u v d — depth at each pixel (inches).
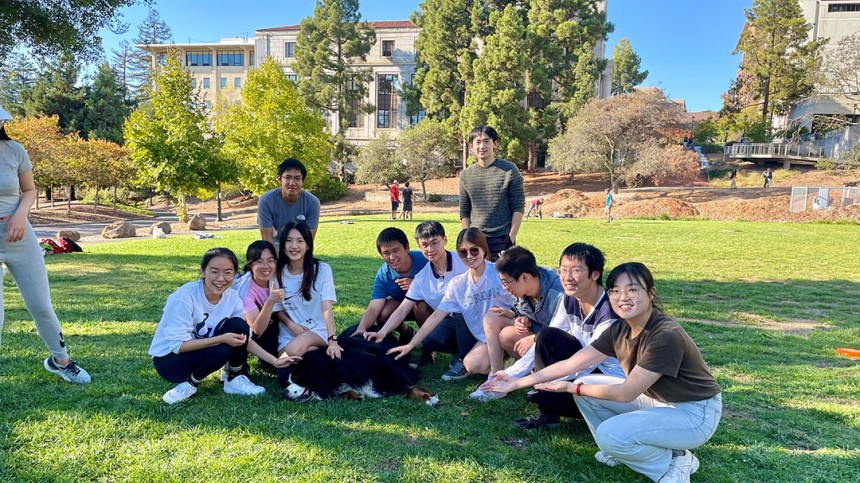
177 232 772.0
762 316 251.1
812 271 379.9
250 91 1039.6
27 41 357.7
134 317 221.0
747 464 109.7
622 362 106.6
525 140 1441.9
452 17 1528.1
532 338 140.9
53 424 118.8
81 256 410.0
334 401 137.6
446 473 103.6
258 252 151.5
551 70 1540.4
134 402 132.6
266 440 114.9
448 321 169.3
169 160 869.2
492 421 129.9
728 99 2132.1
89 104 1802.4
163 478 98.7
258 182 1031.6
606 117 1240.2
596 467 108.3
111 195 1601.9
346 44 1608.0
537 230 657.0
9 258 130.6
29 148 1131.9
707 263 412.2
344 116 1674.5
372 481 100.1
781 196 983.6
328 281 161.0
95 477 99.1
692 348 99.6
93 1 355.9
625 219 926.4
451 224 748.0
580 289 122.6
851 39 1205.7
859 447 117.3
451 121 1470.2
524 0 1636.3
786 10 1579.7
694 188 1307.8
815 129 1346.0
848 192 898.1
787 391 151.2
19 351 169.2
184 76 884.0
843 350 192.1
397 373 144.5
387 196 1505.9
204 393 142.3
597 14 1579.7
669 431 97.6
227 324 139.6
